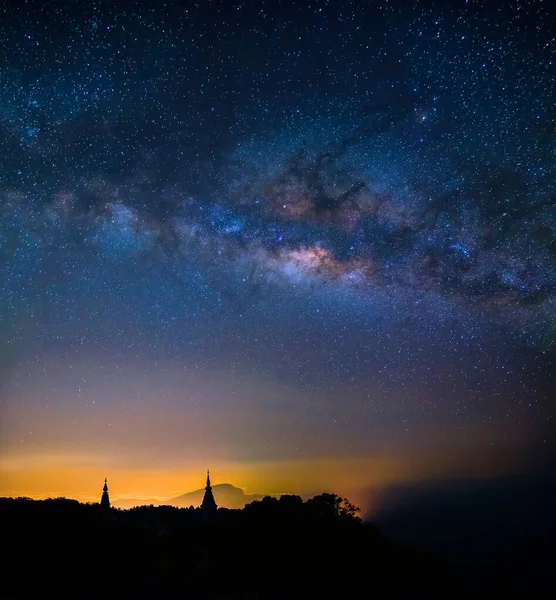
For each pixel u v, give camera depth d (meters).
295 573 52.59
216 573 50.53
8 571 43.72
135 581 45.94
